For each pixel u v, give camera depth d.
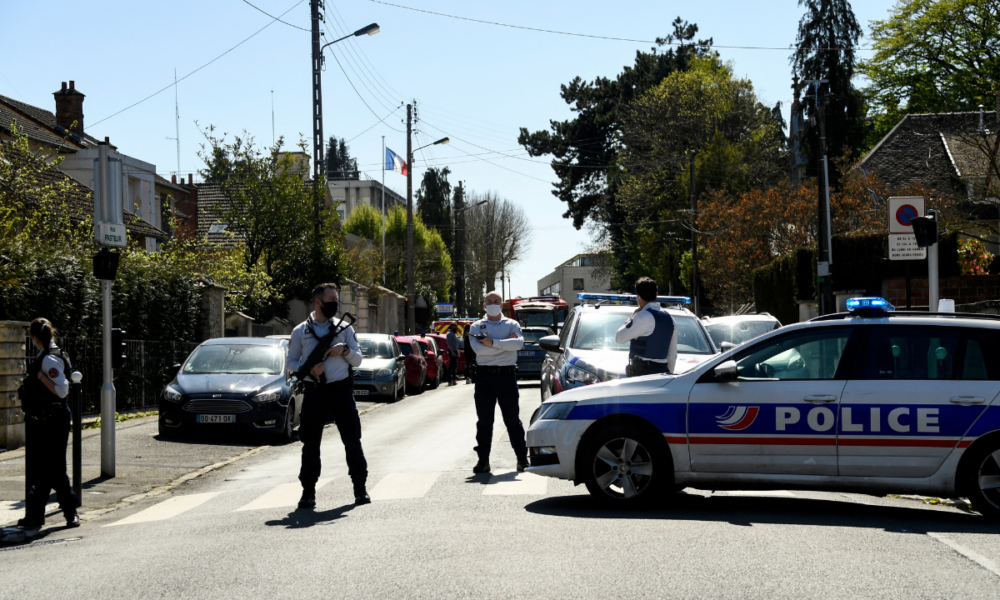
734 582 5.23
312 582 5.42
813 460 7.58
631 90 61.62
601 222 63.53
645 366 9.41
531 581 5.28
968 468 7.36
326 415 8.64
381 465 11.47
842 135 48.31
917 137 42.53
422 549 6.23
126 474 11.57
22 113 33.69
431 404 22.97
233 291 31.86
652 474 7.82
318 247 36.12
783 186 38.84
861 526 7.02
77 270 16.89
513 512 7.77
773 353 7.84
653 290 9.52
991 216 32.22
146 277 20.03
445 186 88.44
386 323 54.62
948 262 24.22
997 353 7.49
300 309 36.50
